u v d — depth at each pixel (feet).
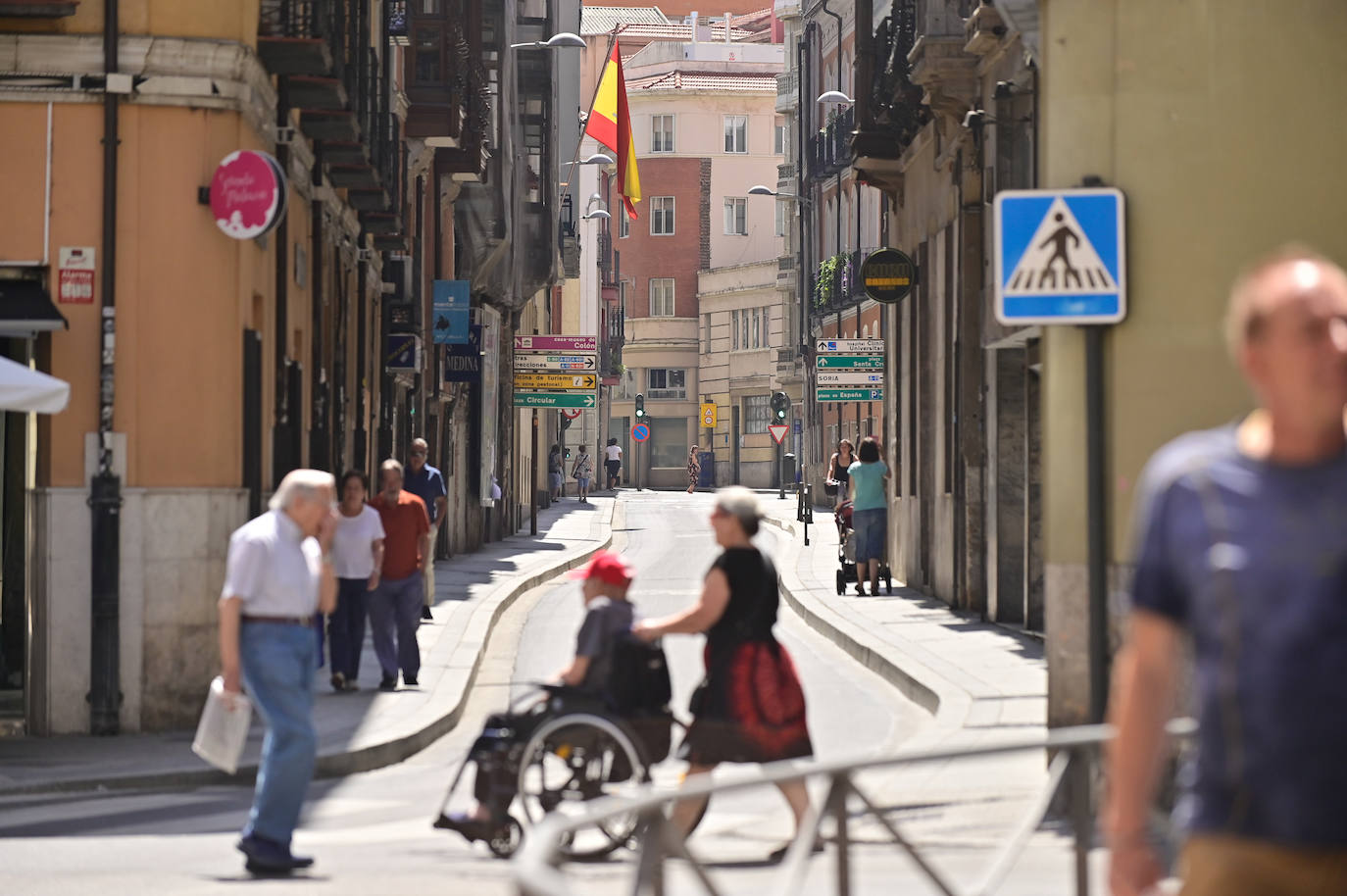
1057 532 93.25
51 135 138.10
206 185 139.13
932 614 213.87
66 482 136.77
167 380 138.31
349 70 192.85
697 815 41.39
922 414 248.93
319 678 167.53
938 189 237.45
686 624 87.25
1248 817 31.17
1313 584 30.50
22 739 133.80
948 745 112.06
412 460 214.28
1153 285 90.84
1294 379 30.66
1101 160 91.76
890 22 254.88
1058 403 92.84
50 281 137.69
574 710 90.22
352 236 236.43
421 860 89.56
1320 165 90.89
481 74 317.01
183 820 102.83
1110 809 33.19
